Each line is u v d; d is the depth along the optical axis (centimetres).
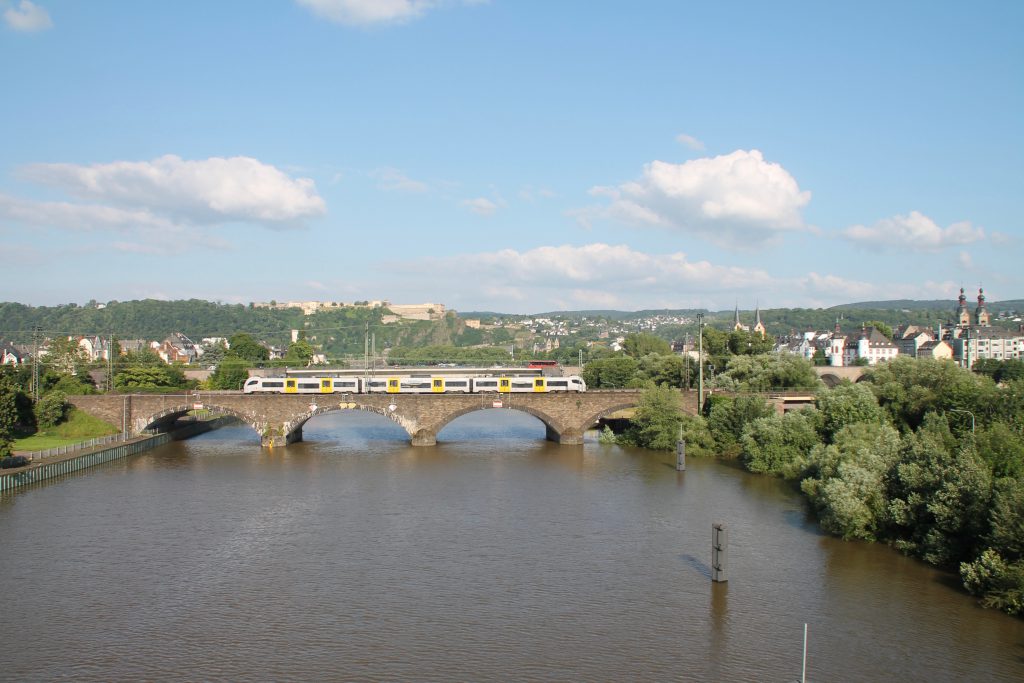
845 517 9006
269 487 12250
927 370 13412
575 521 10150
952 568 8050
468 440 17488
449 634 6731
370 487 12256
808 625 6844
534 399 16600
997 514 7338
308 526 9962
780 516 10288
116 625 6906
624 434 16812
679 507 10825
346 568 8362
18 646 6500
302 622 6969
